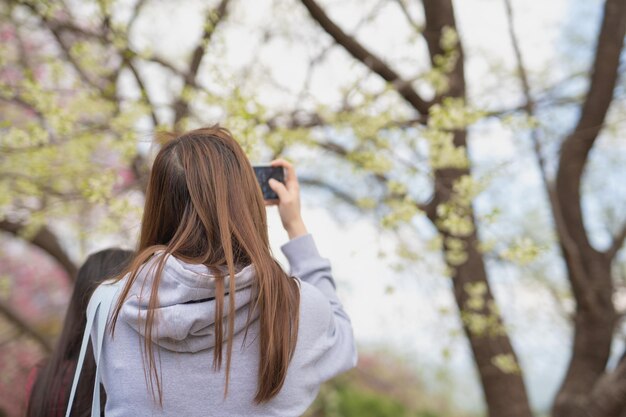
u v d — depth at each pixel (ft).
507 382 9.51
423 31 9.41
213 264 3.08
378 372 19.76
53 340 15.31
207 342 3.01
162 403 2.96
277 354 3.02
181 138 3.44
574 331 10.69
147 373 2.98
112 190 7.68
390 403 21.85
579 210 10.48
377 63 8.61
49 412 4.60
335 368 3.34
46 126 7.94
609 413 9.11
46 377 4.71
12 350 18.48
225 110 6.79
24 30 8.63
